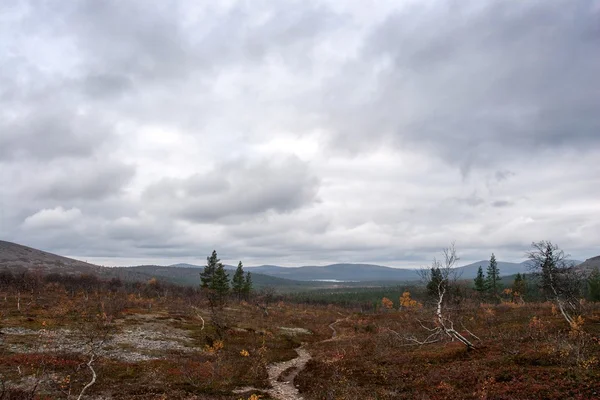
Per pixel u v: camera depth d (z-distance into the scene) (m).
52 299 82.81
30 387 27.81
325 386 31.00
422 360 35.59
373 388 28.56
